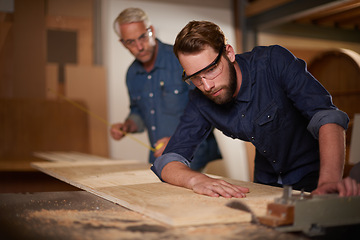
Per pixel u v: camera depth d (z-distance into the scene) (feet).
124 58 16.48
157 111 9.10
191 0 17.13
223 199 4.37
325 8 13.55
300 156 5.93
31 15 15.84
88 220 3.76
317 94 4.91
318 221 3.47
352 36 19.10
